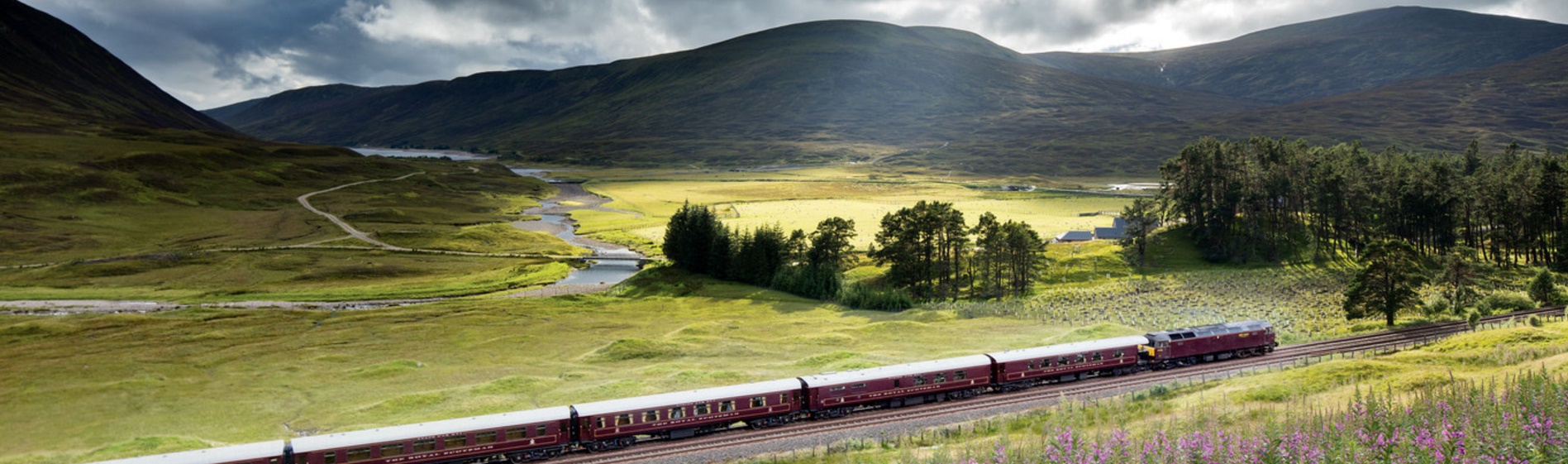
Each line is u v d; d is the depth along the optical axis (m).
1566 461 42.38
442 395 91.25
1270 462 47.19
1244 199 183.38
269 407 90.25
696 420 69.19
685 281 177.88
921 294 163.12
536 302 158.25
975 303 150.25
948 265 170.00
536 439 65.31
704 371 97.19
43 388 99.44
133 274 194.25
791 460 60.72
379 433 62.59
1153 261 182.62
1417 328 102.81
